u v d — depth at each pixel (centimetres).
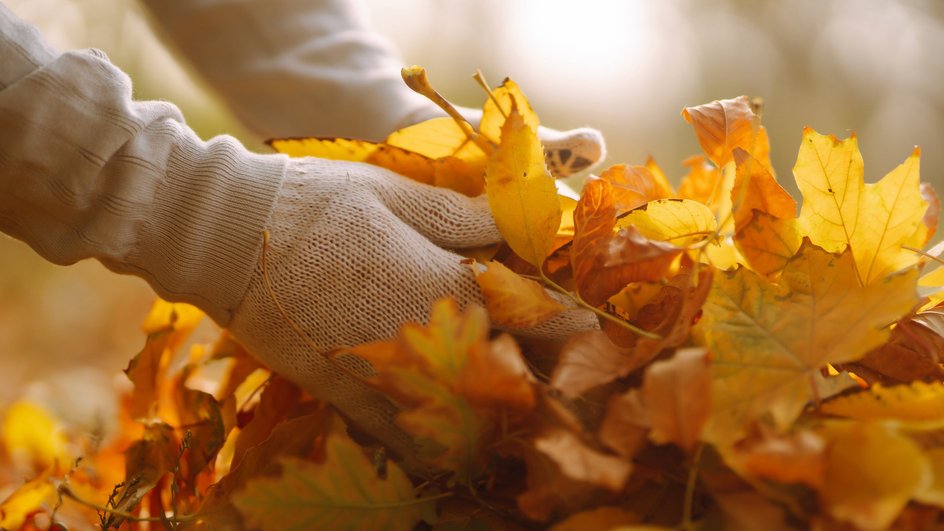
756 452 63
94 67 75
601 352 69
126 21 198
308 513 67
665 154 268
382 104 92
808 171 76
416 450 78
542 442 65
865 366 74
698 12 301
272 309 77
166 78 195
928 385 67
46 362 157
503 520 72
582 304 72
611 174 82
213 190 77
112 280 191
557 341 77
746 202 77
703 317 69
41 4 203
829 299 69
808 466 62
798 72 305
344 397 78
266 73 94
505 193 74
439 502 73
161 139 77
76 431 102
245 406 87
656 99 287
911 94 298
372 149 81
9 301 175
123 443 89
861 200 75
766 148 81
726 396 67
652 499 68
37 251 79
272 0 94
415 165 82
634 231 73
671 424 64
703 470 67
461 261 76
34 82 74
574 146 85
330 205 77
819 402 68
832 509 63
